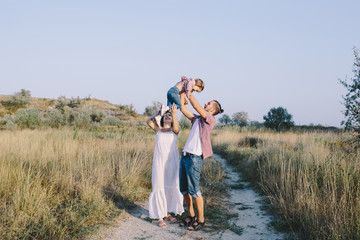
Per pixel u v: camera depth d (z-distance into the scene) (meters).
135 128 21.61
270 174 6.72
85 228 3.63
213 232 3.88
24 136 10.27
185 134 16.39
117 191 5.13
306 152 7.24
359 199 3.69
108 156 7.16
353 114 7.17
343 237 3.09
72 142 9.24
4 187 4.38
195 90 4.11
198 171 3.94
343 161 5.26
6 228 3.28
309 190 4.43
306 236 3.61
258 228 4.11
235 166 10.38
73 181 4.98
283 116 26.17
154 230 3.87
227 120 37.62
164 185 4.20
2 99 49.50
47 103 51.53
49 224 3.48
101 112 29.75
